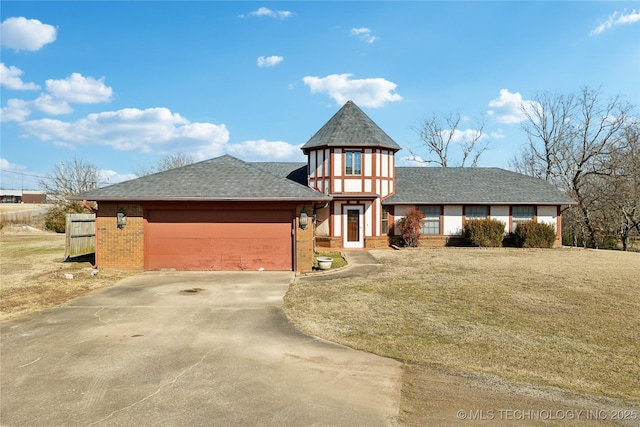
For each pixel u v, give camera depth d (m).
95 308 10.10
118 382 5.83
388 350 7.29
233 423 4.71
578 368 6.70
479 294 12.02
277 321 9.06
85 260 18.36
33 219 48.62
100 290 12.12
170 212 15.64
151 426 4.64
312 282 13.56
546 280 14.41
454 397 5.48
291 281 13.69
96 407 5.10
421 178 28.52
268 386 5.74
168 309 10.05
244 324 8.82
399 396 5.47
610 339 8.24
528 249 24.69
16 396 5.40
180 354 6.98
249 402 5.25
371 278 14.38
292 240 15.83
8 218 46.62
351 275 14.98
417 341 7.82
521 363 6.84
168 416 4.87
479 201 25.83
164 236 15.62
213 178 16.73
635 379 6.32
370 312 9.88
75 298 11.11
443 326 8.82
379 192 24.98
